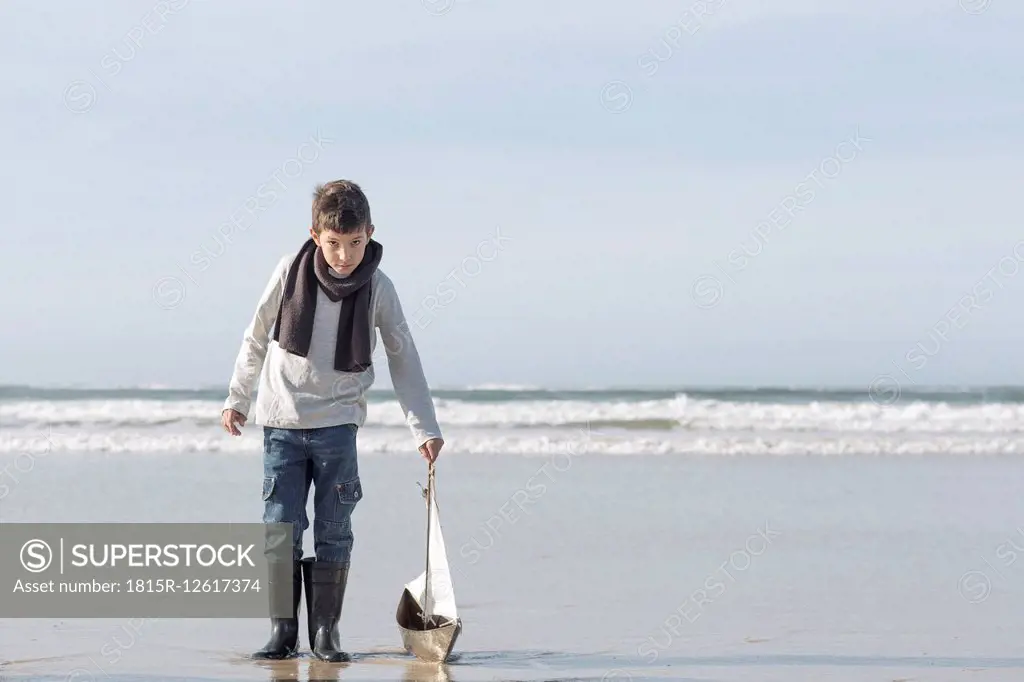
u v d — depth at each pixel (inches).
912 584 280.4
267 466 202.1
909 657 205.6
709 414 730.2
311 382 198.7
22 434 650.2
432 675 187.9
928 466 541.3
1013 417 717.9
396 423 729.6
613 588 273.6
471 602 258.1
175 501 405.1
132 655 202.4
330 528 202.5
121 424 704.4
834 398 947.3
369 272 199.3
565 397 987.9
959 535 352.2
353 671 190.5
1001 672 193.6
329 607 202.5
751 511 397.4
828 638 222.4
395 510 392.5
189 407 782.5
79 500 407.5
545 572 292.8
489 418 743.1
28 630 222.7
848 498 432.1
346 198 193.9
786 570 296.8
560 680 185.0
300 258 199.8
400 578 281.1
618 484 468.1
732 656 205.9
